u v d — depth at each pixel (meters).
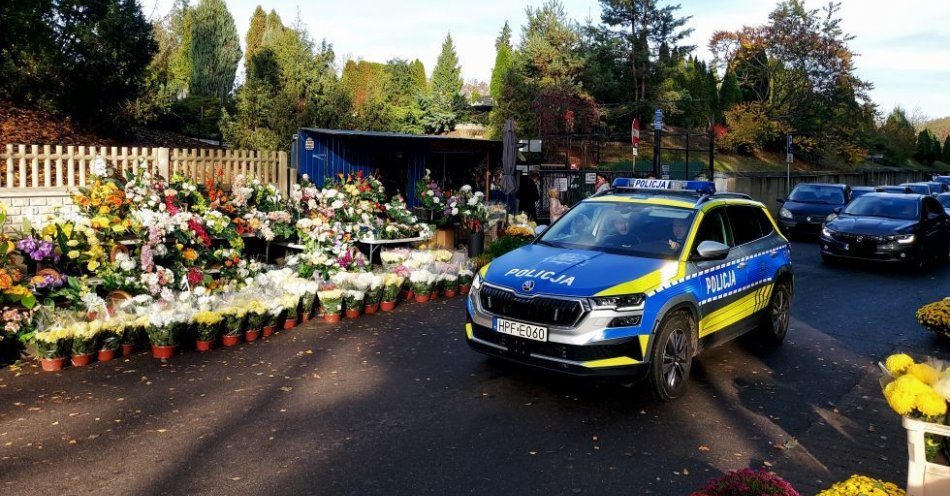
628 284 5.90
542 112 29.02
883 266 15.04
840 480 4.67
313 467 4.70
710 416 5.84
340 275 9.52
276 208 11.13
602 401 6.13
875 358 7.72
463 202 13.64
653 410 5.95
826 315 9.95
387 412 5.75
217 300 7.89
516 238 12.74
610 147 33.59
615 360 5.75
